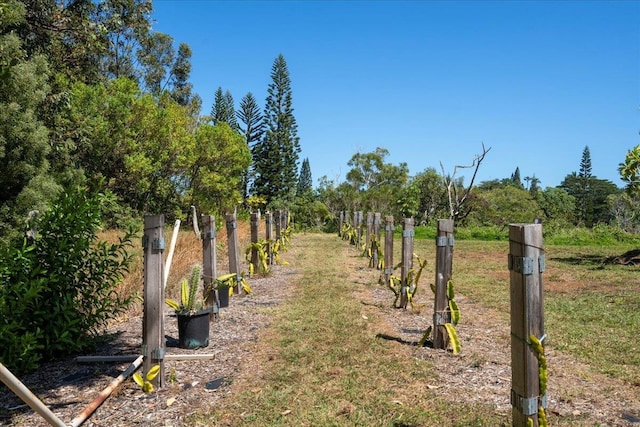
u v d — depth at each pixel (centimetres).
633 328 615
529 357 286
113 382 404
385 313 696
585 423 354
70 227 509
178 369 466
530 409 287
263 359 492
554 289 931
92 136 2058
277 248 1238
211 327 621
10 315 444
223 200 3112
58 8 1515
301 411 373
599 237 2134
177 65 3869
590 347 537
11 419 363
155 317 415
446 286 525
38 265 479
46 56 1488
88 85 2212
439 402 388
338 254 1516
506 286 955
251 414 368
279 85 4116
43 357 489
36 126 1321
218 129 2950
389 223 890
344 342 548
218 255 1255
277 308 723
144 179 2380
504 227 2747
